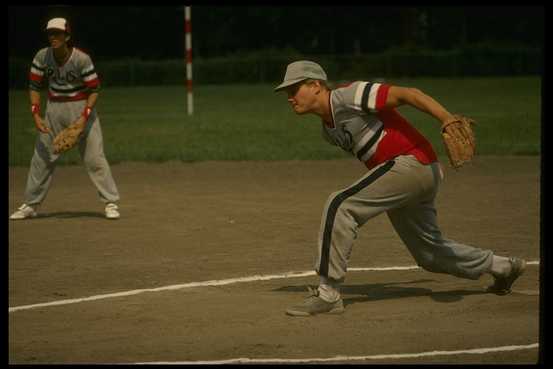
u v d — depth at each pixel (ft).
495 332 46.01
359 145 50.03
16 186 106.11
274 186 103.19
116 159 125.59
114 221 82.99
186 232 77.05
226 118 193.67
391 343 44.37
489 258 52.65
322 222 49.57
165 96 294.46
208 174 113.29
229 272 62.18
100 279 60.75
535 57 404.16
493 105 218.59
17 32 437.17
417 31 503.61
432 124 170.09
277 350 43.52
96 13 471.21
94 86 81.76
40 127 83.05
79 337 46.98
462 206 88.07
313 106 49.88
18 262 66.28
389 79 387.75
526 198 92.22
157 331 47.70
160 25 483.51
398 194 49.49
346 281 59.06
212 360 42.01
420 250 52.01
